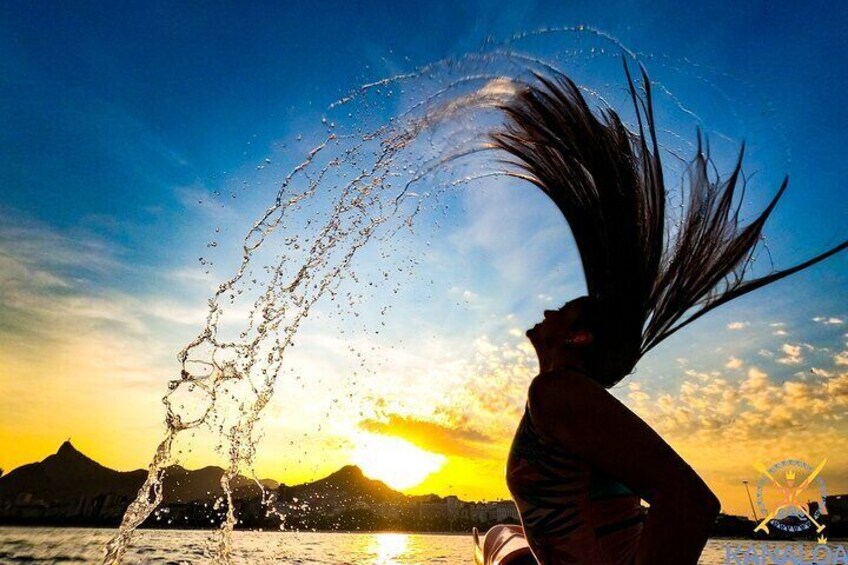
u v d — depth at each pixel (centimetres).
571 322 122
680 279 125
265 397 259
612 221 129
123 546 182
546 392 101
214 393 238
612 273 126
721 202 128
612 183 132
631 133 135
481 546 164
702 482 84
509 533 150
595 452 92
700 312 124
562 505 105
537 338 128
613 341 119
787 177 124
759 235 121
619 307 121
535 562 123
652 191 126
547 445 107
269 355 266
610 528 102
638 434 89
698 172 136
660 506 82
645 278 124
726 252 124
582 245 135
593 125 140
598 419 92
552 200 147
